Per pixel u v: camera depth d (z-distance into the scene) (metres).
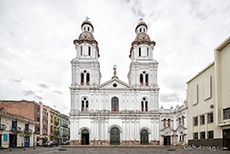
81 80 55.94
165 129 53.59
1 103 57.09
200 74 37.56
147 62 56.94
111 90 55.38
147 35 60.00
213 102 32.75
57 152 29.20
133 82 56.12
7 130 44.03
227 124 28.22
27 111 57.75
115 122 53.88
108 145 49.31
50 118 72.00
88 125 53.25
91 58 56.88
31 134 55.22
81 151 31.19
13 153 27.55
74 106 53.97
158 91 55.81
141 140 53.66
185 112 47.31
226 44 30.25
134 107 54.94
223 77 30.86
